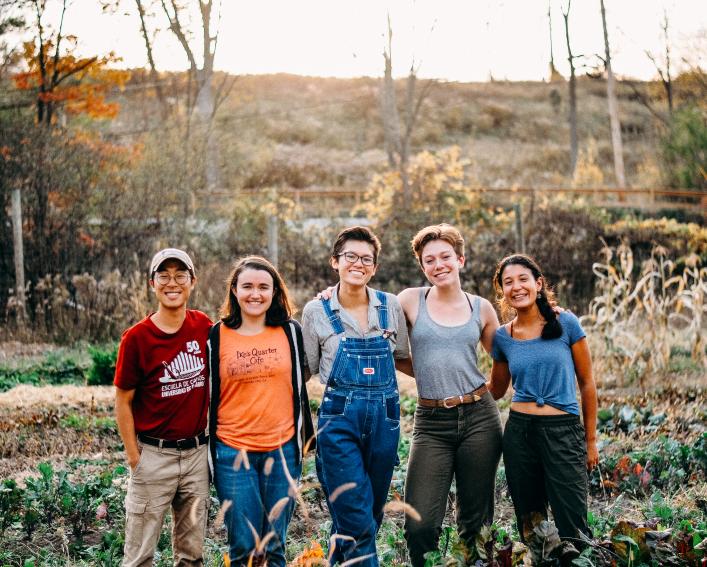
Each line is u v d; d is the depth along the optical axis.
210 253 15.63
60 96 18.00
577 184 29.02
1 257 14.47
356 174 34.00
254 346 3.72
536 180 33.53
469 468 3.99
